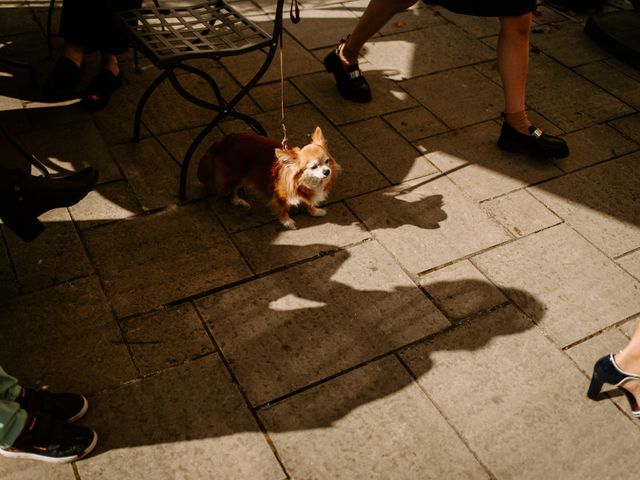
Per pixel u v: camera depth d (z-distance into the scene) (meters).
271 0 5.43
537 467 2.36
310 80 4.48
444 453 2.38
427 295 3.00
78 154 3.61
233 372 2.59
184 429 2.38
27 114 3.87
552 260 3.24
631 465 2.40
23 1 4.98
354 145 3.90
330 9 5.39
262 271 3.04
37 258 2.99
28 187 2.62
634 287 3.14
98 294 2.85
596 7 5.70
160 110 4.03
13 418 2.06
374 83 4.50
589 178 3.81
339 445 2.37
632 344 2.37
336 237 3.27
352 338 2.77
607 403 2.61
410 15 5.40
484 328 2.87
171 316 2.79
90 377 2.52
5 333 2.64
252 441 2.36
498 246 3.30
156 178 3.51
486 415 2.52
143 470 2.25
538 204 3.59
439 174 3.74
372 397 2.54
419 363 2.69
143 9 3.32
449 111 4.30
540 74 4.77
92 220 3.22
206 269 3.02
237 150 3.14
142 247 3.10
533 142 3.81
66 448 2.22
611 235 3.43
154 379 2.54
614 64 4.97
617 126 4.29
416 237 3.30
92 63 4.41
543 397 2.61
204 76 3.26
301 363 2.65
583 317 2.96
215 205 3.39
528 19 3.43
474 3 3.39
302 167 2.94
